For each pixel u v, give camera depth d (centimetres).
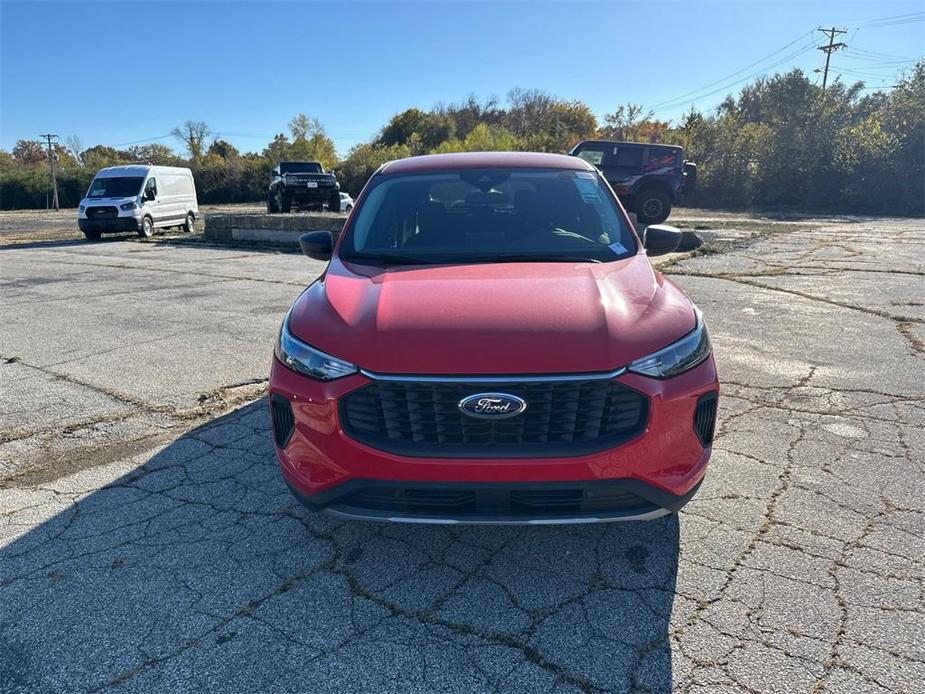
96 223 1836
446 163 414
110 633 238
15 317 767
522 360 235
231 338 651
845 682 209
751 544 286
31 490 347
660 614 244
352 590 262
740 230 1602
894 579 260
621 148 1789
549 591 260
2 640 235
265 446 397
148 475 362
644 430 240
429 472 237
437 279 295
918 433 397
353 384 243
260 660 225
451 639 234
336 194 2266
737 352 567
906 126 2352
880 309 726
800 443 386
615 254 335
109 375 536
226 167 5372
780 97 2634
